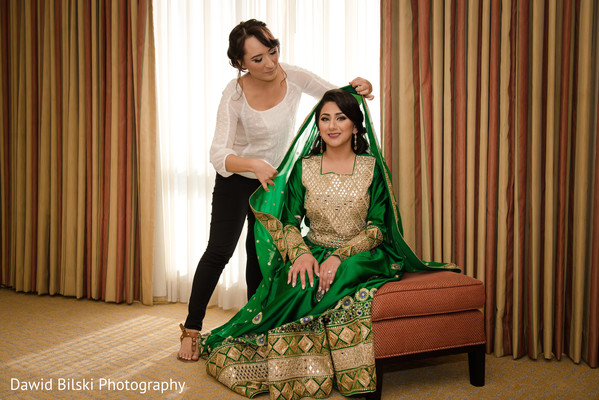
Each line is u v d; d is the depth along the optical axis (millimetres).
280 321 1837
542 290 2285
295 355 1829
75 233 3410
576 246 2172
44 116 3465
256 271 2389
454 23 2385
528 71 2250
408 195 2465
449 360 2211
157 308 3139
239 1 2986
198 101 3164
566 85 2160
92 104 3287
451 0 2355
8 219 3697
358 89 2148
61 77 3441
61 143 3453
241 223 2311
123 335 2570
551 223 2199
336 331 1800
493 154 2299
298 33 2844
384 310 1745
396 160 2545
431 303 1802
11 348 2354
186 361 2193
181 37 3193
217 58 3086
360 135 2098
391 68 2496
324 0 2746
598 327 2127
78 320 2852
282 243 2008
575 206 2174
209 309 3094
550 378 2018
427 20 2393
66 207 3428
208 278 2252
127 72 3180
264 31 2002
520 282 2271
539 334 2316
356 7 2668
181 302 3273
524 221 2279
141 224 3186
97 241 3328
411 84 2453
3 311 3055
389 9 2451
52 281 3461
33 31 3484
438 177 2426
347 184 2014
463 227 2387
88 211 3355
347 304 1797
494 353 2332
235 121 2219
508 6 2227
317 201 2023
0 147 3688
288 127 2279
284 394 1782
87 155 3340
